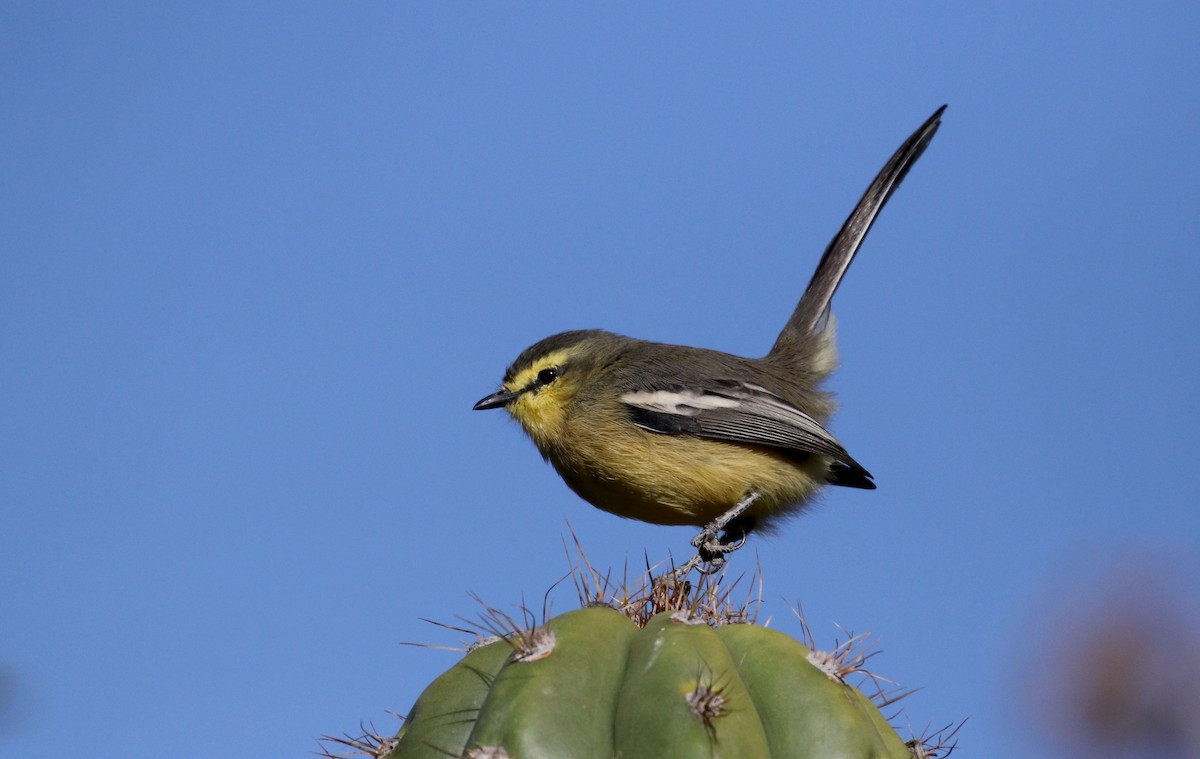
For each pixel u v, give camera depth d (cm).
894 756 828
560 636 814
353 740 845
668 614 863
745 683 809
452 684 830
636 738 755
